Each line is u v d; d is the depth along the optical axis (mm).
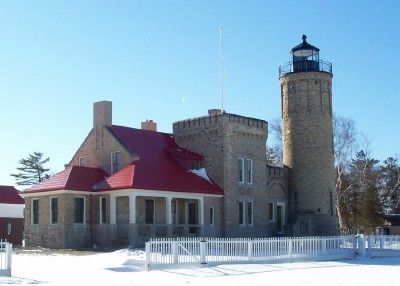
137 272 25562
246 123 49906
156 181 42562
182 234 44062
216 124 48469
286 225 52938
